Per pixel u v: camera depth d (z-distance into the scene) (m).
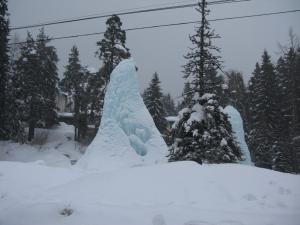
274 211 8.11
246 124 43.88
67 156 40.88
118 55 37.50
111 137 19.47
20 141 38.62
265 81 43.12
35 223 6.82
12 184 11.73
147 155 19.80
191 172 10.38
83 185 10.18
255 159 39.25
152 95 47.34
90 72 47.88
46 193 10.05
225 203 8.73
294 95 39.84
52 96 49.16
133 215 7.27
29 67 43.44
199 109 18.48
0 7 33.94
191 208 8.12
